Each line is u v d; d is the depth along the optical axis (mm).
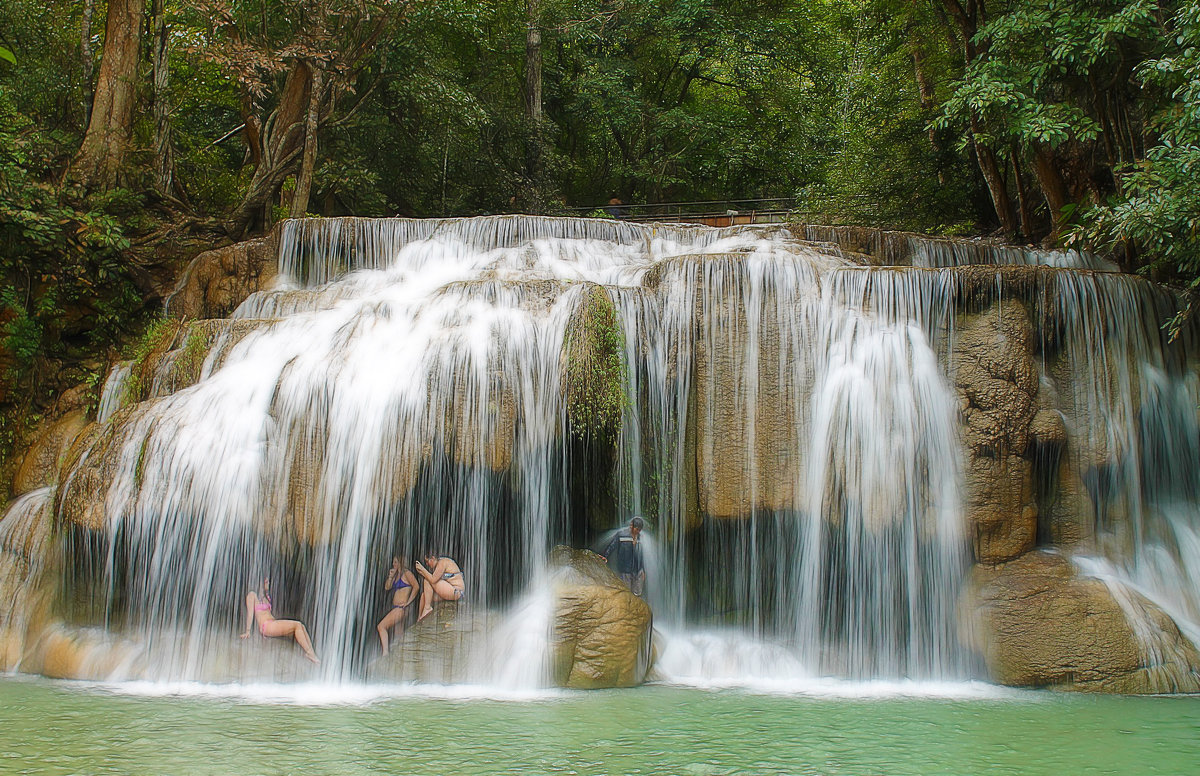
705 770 5793
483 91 30891
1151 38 14250
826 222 25984
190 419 9492
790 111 37938
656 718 7207
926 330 10164
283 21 21953
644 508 10055
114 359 14352
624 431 9938
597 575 9086
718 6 36375
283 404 9414
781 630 9773
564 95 35875
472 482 9195
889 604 9438
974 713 7559
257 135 19328
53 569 9516
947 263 14641
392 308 10469
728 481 9969
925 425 9727
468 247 14688
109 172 16922
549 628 8586
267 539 8969
